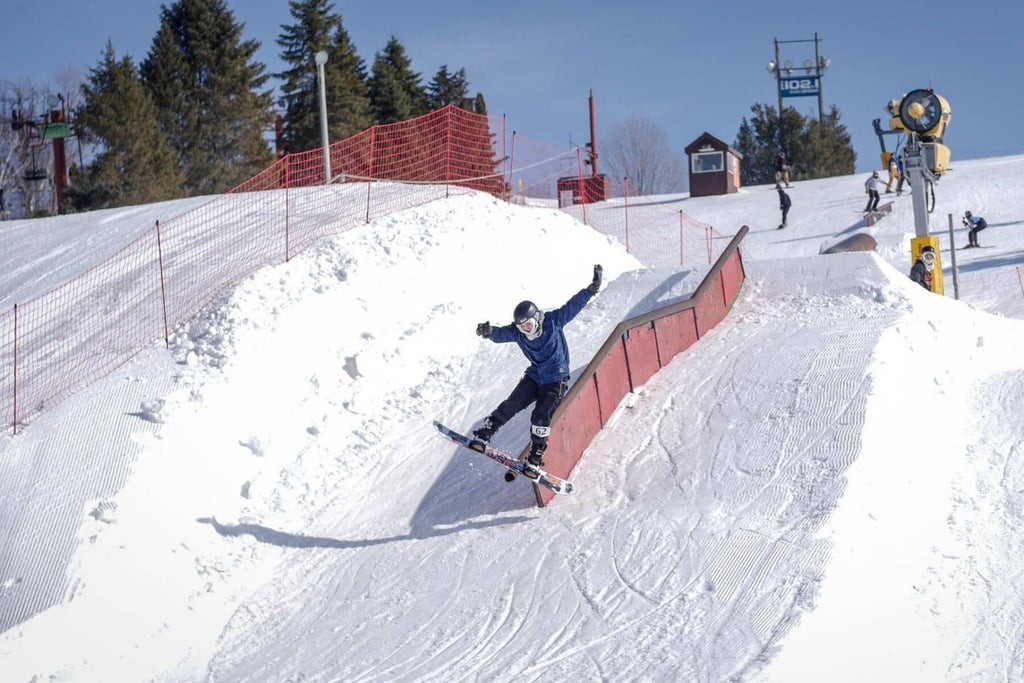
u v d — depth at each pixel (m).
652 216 31.23
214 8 53.28
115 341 12.18
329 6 52.03
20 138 54.34
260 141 52.38
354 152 34.59
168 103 50.62
